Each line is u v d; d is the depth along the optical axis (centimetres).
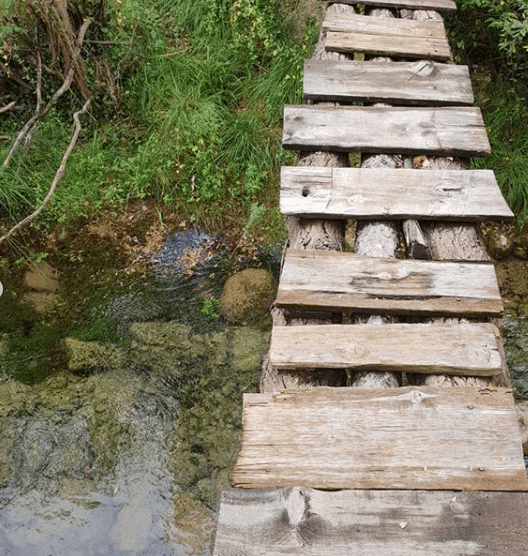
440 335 263
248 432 233
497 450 227
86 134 579
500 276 540
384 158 349
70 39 513
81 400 471
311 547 202
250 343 498
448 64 399
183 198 565
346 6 456
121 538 412
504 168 546
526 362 495
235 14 591
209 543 409
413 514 210
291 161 567
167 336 505
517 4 509
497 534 206
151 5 626
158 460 446
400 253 316
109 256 545
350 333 264
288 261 290
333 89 382
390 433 231
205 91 591
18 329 509
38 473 437
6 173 534
